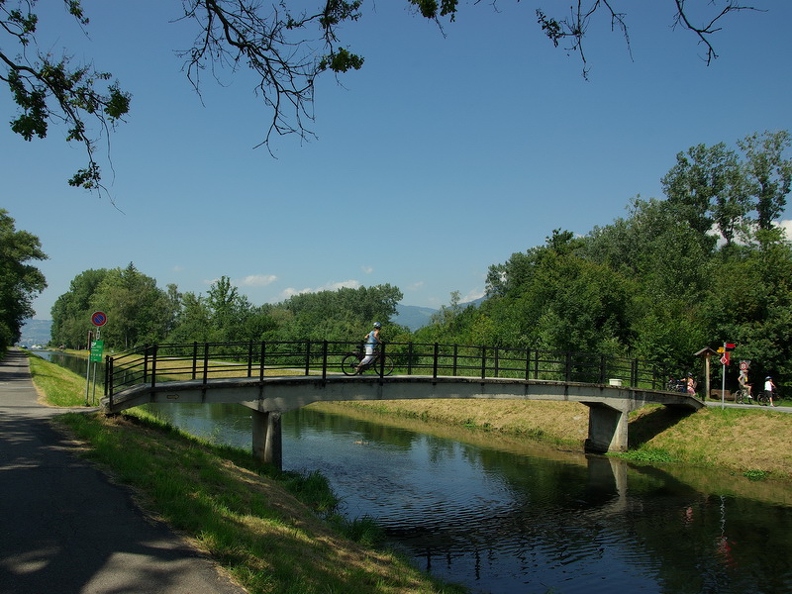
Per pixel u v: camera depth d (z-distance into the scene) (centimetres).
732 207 5425
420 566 1149
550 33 740
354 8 858
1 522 672
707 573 1197
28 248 5403
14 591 512
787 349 3041
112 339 8481
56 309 14875
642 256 5972
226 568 621
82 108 1058
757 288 3105
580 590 1102
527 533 1423
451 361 4244
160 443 1267
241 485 1128
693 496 1797
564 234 6209
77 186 1107
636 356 3375
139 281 9231
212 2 873
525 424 2920
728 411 2500
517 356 4025
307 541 876
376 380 1895
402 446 2448
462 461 2195
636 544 1361
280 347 5109
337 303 12625
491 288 8750
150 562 605
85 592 525
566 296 3675
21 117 1026
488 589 1077
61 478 862
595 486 1895
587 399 2383
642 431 2620
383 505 1572
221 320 6556
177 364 4103
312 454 2195
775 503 1725
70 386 2483
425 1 769
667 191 5806
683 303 3841
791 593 1105
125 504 776
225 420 2847
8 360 6022
